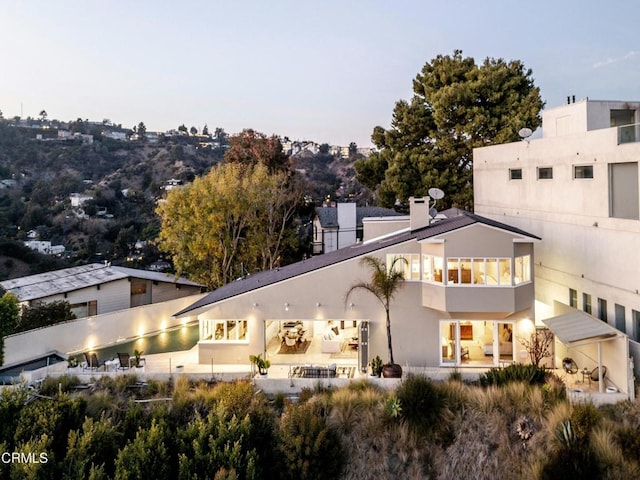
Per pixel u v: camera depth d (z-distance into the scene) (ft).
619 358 55.21
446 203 140.46
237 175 122.11
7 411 52.26
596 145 68.54
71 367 68.80
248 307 71.31
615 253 64.08
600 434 46.93
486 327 69.36
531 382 56.90
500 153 97.91
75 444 48.32
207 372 65.46
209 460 45.68
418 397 53.42
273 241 130.82
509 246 65.16
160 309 95.71
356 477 49.34
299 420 50.65
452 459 49.85
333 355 74.18
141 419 53.83
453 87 130.00
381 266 69.82
